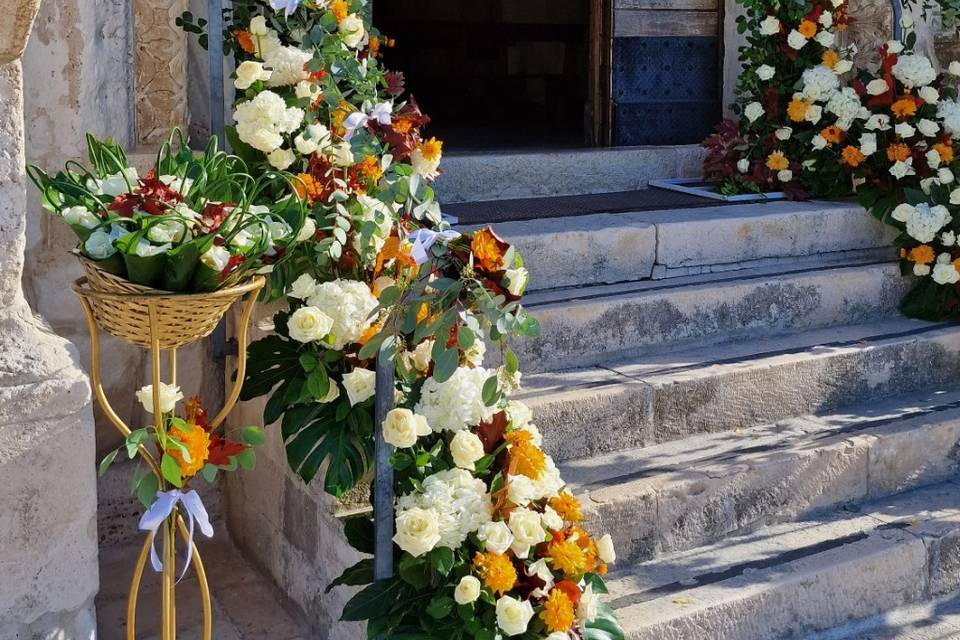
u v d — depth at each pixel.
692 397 4.11
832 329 4.88
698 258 4.85
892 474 4.20
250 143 3.41
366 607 2.85
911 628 3.70
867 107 5.41
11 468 2.59
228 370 3.94
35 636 2.68
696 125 6.51
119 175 2.54
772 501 3.89
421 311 2.85
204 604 2.65
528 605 2.72
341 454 3.04
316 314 2.93
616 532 3.56
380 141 3.70
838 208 5.23
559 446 3.85
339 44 3.69
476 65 10.27
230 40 3.91
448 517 2.75
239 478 3.98
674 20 6.37
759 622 3.45
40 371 2.61
